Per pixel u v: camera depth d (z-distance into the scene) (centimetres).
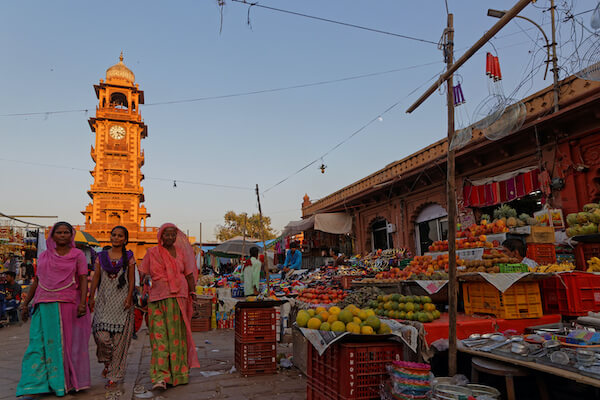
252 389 434
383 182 1297
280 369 527
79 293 438
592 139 698
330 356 340
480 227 643
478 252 562
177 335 453
